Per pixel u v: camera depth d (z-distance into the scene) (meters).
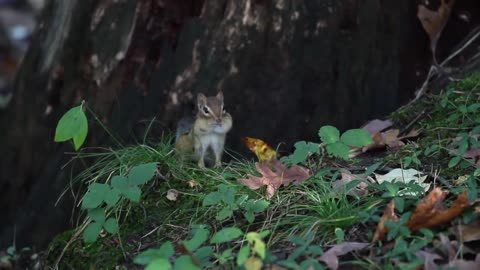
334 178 4.13
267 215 4.01
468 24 5.39
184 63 4.91
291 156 4.23
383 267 3.43
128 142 5.04
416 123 4.80
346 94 4.95
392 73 5.08
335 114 4.95
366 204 3.87
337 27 4.85
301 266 3.41
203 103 4.50
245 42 4.80
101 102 5.12
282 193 4.14
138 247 4.09
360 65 4.96
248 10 4.78
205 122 4.46
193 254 3.44
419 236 3.57
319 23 4.81
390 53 5.06
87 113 5.16
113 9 5.07
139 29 5.00
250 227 3.98
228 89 4.84
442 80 5.09
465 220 3.57
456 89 4.86
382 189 3.93
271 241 3.80
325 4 4.81
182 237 4.06
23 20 12.02
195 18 4.90
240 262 3.23
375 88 5.04
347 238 3.71
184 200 4.28
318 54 4.84
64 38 5.27
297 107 4.88
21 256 4.92
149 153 4.51
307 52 4.83
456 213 3.53
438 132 4.59
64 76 5.31
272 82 4.84
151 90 5.02
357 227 3.76
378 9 4.96
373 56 5.00
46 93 5.44
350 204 3.92
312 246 3.52
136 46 5.02
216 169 4.52
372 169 4.06
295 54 4.82
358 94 4.98
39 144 5.53
